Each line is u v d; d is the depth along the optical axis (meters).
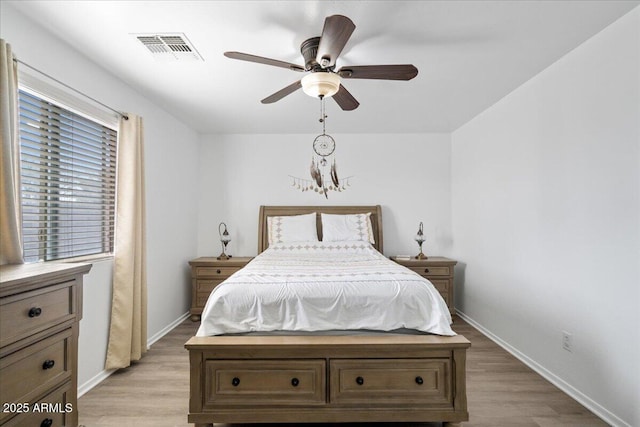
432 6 1.62
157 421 1.79
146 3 1.60
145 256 2.65
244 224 4.13
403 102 3.02
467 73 2.40
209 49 2.04
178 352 2.73
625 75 1.72
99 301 2.25
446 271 3.64
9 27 1.63
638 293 1.66
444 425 1.74
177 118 3.49
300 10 1.66
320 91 1.88
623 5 1.64
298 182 4.15
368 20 1.73
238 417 1.69
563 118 2.16
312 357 1.72
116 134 2.51
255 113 3.33
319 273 2.15
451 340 1.74
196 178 4.05
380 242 3.96
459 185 3.88
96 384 2.18
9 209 1.40
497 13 1.69
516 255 2.69
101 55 2.12
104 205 2.40
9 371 1.02
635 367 1.67
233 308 1.84
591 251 1.94
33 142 1.82
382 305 1.85
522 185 2.61
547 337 2.30
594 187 1.92
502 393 2.08
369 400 1.71
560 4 1.62
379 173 4.13
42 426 1.14
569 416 1.84
